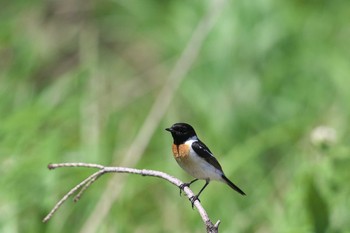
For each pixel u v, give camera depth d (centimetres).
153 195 1388
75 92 1462
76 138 1391
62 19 1689
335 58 1611
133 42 1669
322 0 1702
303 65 1614
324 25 1670
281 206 1373
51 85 1457
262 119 1538
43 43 1630
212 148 1459
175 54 1608
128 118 1484
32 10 1683
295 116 1561
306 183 1220
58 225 1295
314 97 1577
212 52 1548
